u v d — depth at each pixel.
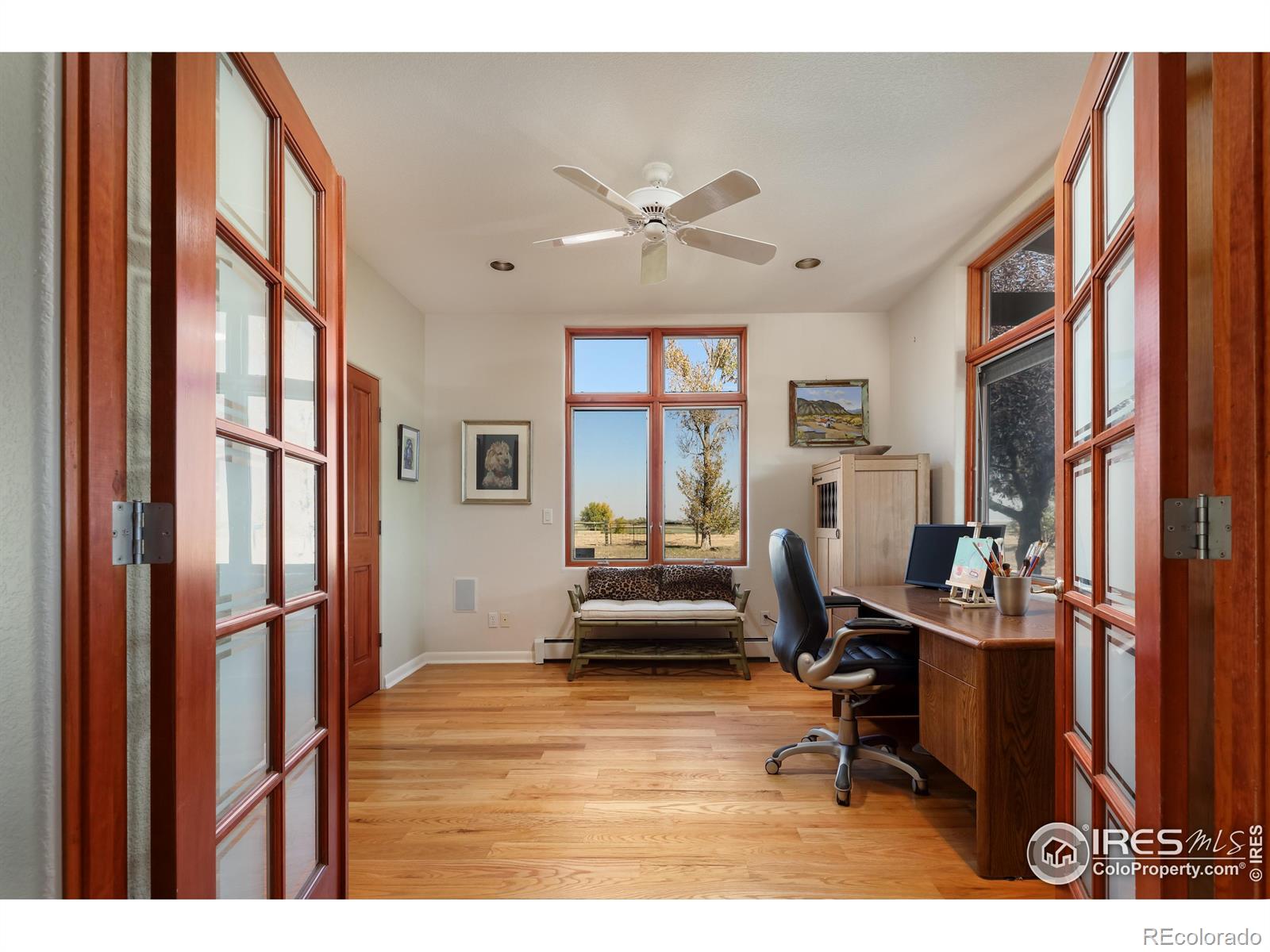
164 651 0.75
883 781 2.47
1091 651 1.16
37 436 0.65
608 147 2.45
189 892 0.77
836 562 3.92
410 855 1.92
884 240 3.38
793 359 4.64
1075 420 1.32
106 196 0.72
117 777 0.72
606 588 4.44
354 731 3.03
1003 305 3.40
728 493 4.75
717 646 4.31
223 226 0.92
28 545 0.65
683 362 4.78
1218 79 0.79
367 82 2.07
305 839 1.24
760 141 2.42
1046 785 1.80
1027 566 2.27
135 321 0.80
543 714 3.29
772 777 2.49
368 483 3.69
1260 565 0.74
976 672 1.85
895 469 3.76
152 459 0.76
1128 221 0.97
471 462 4.59
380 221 3.12
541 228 3.20
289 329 1.21
